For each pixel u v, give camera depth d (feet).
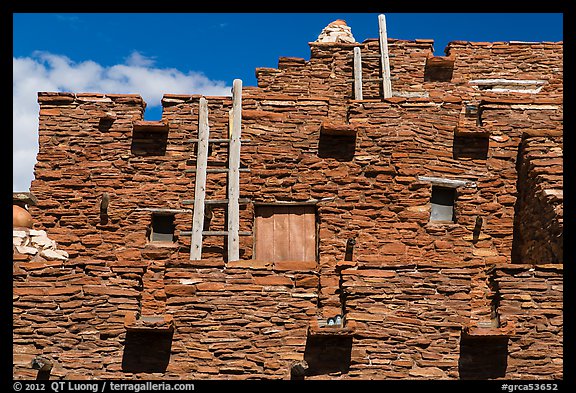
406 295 69.31
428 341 68.59
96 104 87.25
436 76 96.94
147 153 85.97
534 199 81.00
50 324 67.82
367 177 84.12
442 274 69.77
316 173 84.17
